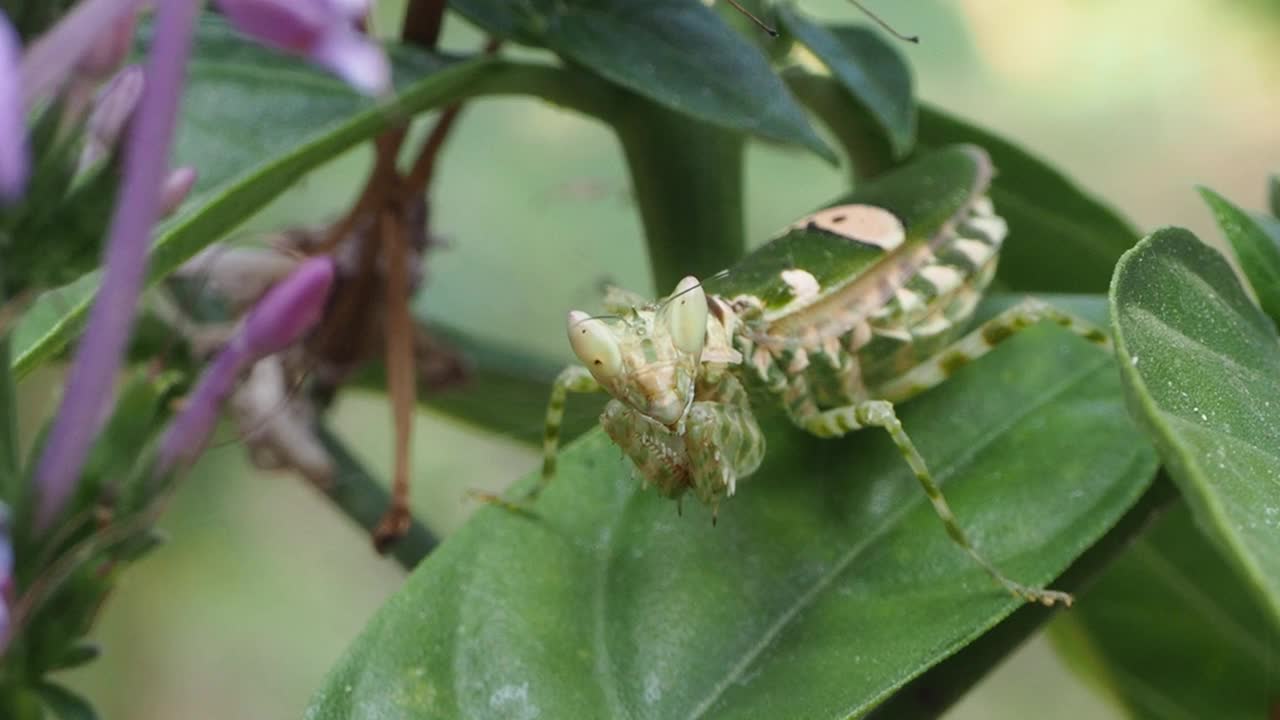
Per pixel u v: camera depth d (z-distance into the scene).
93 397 0.09
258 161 0.12
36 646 0.10
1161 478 0.11
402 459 0.13
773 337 0.12
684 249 0.13
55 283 0.09
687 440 0.11
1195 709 0.14
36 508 0.09
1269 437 0.10
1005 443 0.12
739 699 0.11
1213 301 0.11
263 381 0.13
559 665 0.11
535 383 0.14
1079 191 0.14
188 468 0.10
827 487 0.12
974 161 0.13
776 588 0.11
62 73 0.09
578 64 0.12
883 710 0.12
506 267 0.17
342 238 0.13
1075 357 0.12
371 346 0.14
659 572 0.11
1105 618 0.14
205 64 0.12
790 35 0.13
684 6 0.12
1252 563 0.09
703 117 0.12
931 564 0.11
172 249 0.11
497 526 0.12
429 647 0.11
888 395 0.12
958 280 0.13
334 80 0.12
